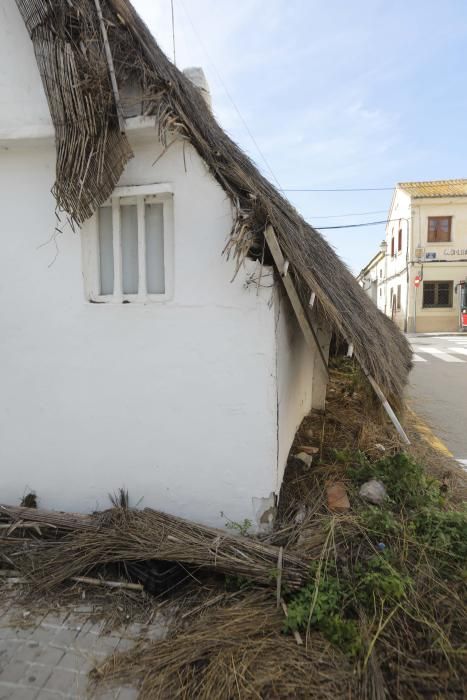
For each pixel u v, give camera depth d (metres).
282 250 2.91
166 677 2.18
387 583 2.45
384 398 3.22
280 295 3.29
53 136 3.07
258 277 3.02
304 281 3.07
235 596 2.69
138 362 3.27
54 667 2.31
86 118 2.76
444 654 2.17
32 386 3.47
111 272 3.40
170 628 2.51
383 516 3.04
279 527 3.23
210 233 3.06
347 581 2.58
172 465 3.29
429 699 2.01
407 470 3.79
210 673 2.14
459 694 2.03
